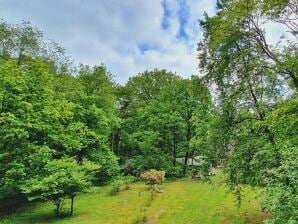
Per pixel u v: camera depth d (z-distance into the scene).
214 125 23.69
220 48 21.61
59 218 27.95
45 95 32.50
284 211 11.39
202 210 28.62
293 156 12.14
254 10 19.45
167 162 50.25
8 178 27.92
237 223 23.88
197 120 28.47
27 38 40.91
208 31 22.42
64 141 34.59
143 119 56.09
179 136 53.03
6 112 29.52
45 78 32.25
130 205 32.00
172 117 50.16
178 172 49.47
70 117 35.28
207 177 24.95
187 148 50.56
